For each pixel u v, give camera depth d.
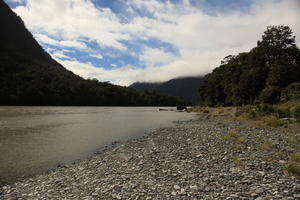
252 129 21.78
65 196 8.61
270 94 45.00
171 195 8.00
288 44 56.72
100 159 14.45
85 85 166.75
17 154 16.42
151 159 13.26
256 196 7.39
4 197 8.91
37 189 9.66
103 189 9.01
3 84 115.31
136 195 8.17
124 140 22.08
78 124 36.06
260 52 59.03
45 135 24.72
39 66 179.62
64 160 14.94
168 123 37.50
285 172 9.54
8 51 184.62
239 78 66.56
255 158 11.91
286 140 15.91
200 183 8.91
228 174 9.70
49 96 129.75
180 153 14.27
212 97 87.88
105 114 64.19
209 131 23.14
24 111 67.81
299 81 47.44
